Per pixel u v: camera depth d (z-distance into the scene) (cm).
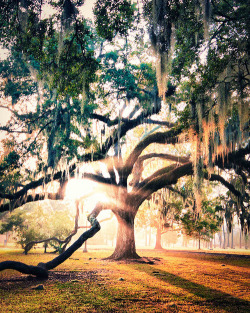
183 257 2194
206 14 779
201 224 2983
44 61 960
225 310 547
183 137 1653
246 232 1986
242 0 853
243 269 1305
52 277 966
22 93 1653
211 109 1033
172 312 528
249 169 1688
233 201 2169
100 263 1511
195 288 782
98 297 651
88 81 966
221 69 902
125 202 1841
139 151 1847
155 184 1814
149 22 930
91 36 903
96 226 1116
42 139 1616
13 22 846
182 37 1059
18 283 847
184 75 1190
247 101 955
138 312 525
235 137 1412
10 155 1397
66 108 1506
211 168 1346
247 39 838
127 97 1546
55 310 533
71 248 1069
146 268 1278
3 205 1496
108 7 894
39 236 2867
